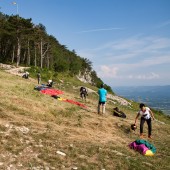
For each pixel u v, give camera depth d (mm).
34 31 76750
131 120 22469
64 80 60438
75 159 9867
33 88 27609
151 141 15820
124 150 12203
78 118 17078
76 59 156625
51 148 10453
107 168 9602
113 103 43875
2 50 96938
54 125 14039
